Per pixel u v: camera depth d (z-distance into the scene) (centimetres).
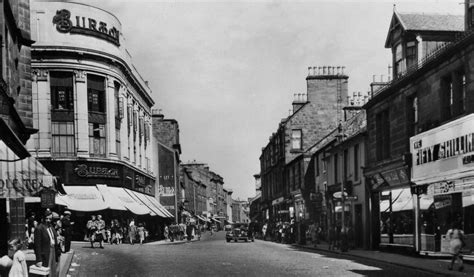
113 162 3681
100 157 3606
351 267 1688
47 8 3472
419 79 2045
